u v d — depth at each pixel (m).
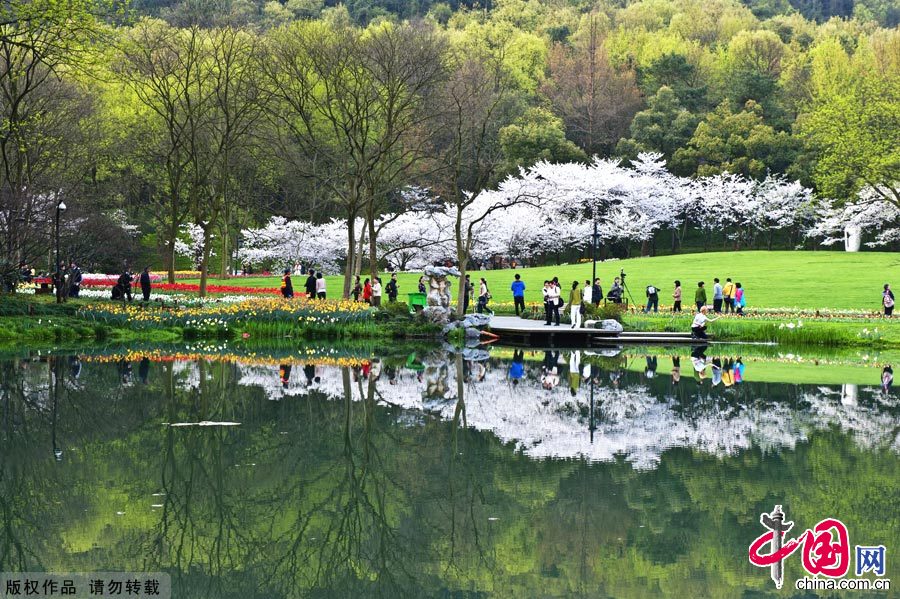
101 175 66.12
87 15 31.47
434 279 39.78
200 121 48.25
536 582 9.91
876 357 31.48
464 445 16.42
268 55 41.66
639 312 43.56
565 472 14.35
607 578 10.02
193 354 30.64
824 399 21.52
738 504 12.54
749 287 51.97
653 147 86.69
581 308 38.50
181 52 50.00
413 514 12.34
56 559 10.58
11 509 12.31
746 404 20.78
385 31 42.22
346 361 29.58
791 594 9.52
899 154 54.19
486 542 11.25
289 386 23.08
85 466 14.47
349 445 16.34
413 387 23.41
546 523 11.89
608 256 85.25
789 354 32.69
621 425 18.31
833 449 15.92
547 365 28.98
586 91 95.50
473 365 28.78
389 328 38.56
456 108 46.75
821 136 60.00
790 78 100.38
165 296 43.81
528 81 99.81
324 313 37.91
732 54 108.81
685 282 55.12
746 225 81.88
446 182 65.19
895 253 64.75
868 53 104.69
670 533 11.48
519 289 44.88
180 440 16.45
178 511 12.39
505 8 126.44
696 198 77.94
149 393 21.47
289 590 9.88
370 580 10.12
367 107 41.78
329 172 58.94
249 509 12.55
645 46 114.19
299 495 13.21
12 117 36.81
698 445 16.31
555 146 81.19
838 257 63.22
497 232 67.62
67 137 46.09
